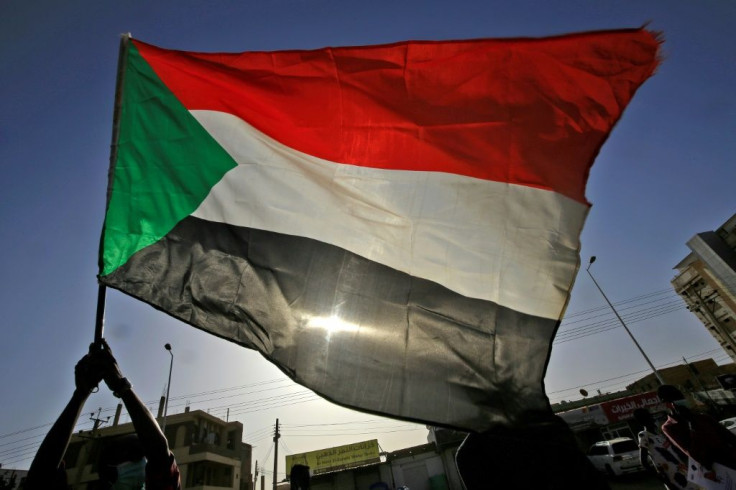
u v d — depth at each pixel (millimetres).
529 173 2404
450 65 2605
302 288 2398
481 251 2359
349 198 2584
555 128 2408
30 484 1515
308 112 2771
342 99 2740
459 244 2391
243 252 2529
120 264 2480
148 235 2594
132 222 2623
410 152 2578
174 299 2404
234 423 37906
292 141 2766
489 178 2443
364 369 2162
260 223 2598
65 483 1668
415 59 2666
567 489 1661
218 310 2371
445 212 2451
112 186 2684
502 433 1891
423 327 2250
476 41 2592
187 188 2736
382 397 2076
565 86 2416
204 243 2570
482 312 2256
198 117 2920
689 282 30953
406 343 2219
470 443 1909
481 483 1780
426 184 2518
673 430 3459
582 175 2332
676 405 3469
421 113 2594
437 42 2643
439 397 2057
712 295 29203
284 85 2846
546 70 2443
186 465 29281
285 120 2803
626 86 2328
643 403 24125
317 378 2143
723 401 24844
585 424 24688
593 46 2377
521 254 2324
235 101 2918
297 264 2465
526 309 2234
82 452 28672
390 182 2557
